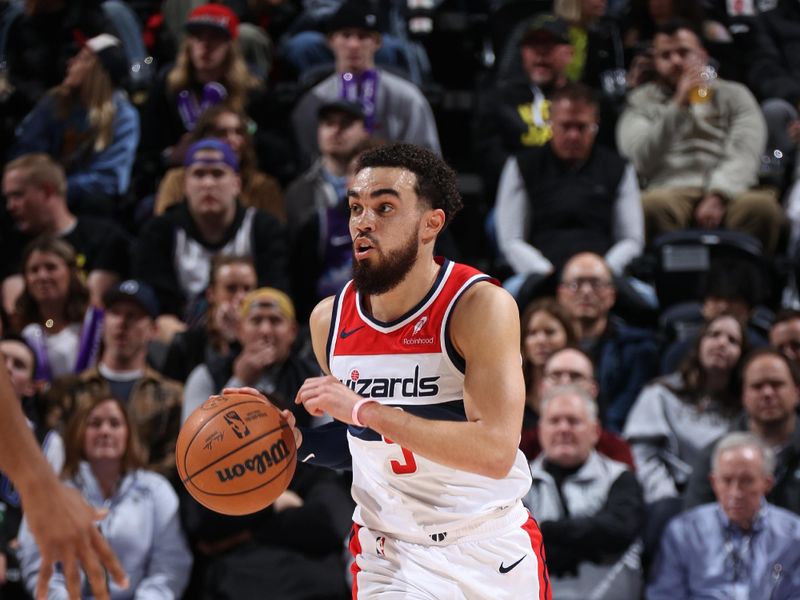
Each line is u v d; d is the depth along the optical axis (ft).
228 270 67.62
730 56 96.73
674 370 70.44
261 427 32.58
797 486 61.36
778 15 104.27
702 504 60.39
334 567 58.59
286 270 74.74
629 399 69.97
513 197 80.89
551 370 63.10
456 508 34.65
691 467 65.31
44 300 71.31
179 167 80.28
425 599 34.68
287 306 62.34
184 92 85.25
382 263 32.04
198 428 32.40
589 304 70.69
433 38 102.99
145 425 63.10
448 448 30.91
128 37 97.60
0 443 22.66
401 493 34.81
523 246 78.89
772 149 92.07
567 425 58.95
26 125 87.45
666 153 86.53
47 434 63.00
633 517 57.93
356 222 32.17
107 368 67.15
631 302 75.15
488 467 31.12
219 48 84.74
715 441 61.72
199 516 58.44
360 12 84.94
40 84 95.91
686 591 57.93
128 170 87.10
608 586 57.16
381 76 85.56
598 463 59.57
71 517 22.85
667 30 88.53
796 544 57.31
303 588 57.62
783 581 56.85
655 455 65.87
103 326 70.08
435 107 94.84
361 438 33.78
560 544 57.41
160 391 64.18
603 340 70.90
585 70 94.53
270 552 58.54
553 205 79.97
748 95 87.40
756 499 57.47
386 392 33.32
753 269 75.41
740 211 81.30
